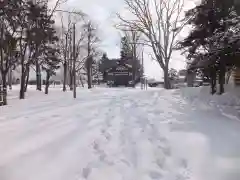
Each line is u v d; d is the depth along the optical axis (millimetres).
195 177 5551
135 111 13562
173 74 53875
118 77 68188
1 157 6477
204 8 13484
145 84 54781
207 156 6367
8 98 27094
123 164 6148
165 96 19453
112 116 12219
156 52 32469
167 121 10227
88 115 12500
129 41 53625
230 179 5375
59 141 7785
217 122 9562
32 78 80062
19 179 5473
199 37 14430
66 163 6211
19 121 10852
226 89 14820
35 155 6629
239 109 11430
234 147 6738
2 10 13555
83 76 75000
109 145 7480
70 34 45656
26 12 22562
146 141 7758
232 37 11023
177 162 6270
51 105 17000
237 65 12211
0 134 8539
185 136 7871
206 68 13336
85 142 7719
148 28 32500
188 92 18703
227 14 12406
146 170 5875
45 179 5473
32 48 27016
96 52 52312
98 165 6078
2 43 22000
